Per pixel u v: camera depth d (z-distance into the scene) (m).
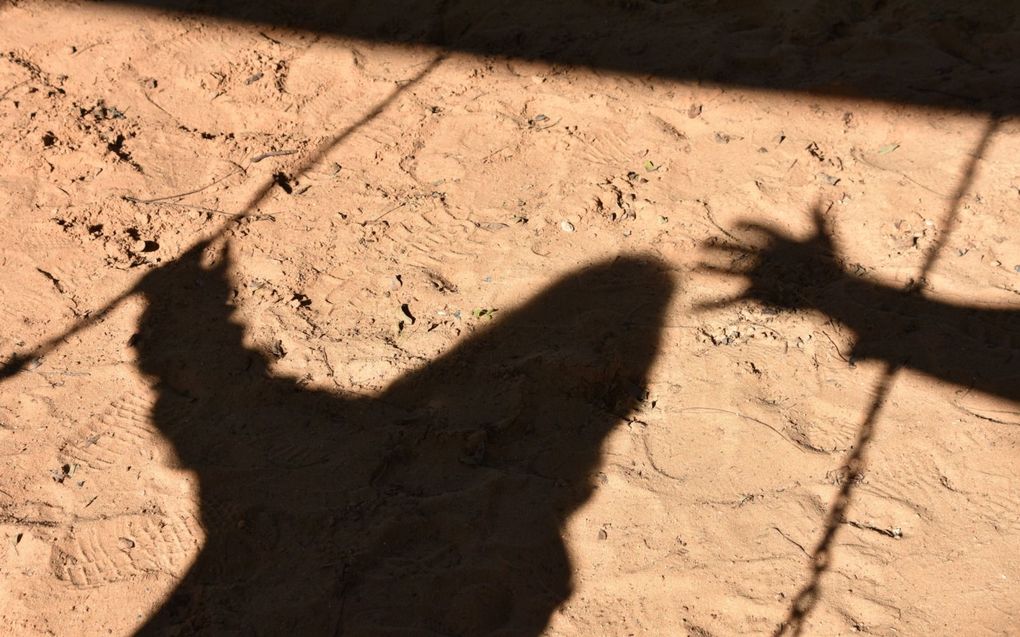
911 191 4.97
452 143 5.56
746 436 3.98
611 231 4.91
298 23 6.52
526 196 5.18
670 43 6.09
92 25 6.50
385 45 6.32
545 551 3.66
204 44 6.33
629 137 5.46
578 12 6.50
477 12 6.55
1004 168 5.04
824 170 5.14
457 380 4.29
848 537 3.62
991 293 4.48
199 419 4.18
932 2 6.16
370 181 5.36
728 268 4.68
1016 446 3.83
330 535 3.70
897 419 3.99
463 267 4.80
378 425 4.12
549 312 4.53
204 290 4.80
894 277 4.61
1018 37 5.78
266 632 3.40
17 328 4.65
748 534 3.66
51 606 3.51
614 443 4.04
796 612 3.40
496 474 3.92
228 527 3.71
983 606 3.35
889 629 3.32
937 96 5.48
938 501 3.70
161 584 3.56
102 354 4.49
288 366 4.40
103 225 5.17
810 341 4.34
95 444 4.09
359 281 4.79
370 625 3.41
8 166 5.50
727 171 5.20
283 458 3.99
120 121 5.80
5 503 3.87
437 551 3.67
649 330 4.39
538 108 5.73
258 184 5.33
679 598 3.48
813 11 6.12
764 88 5.68
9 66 6.20
